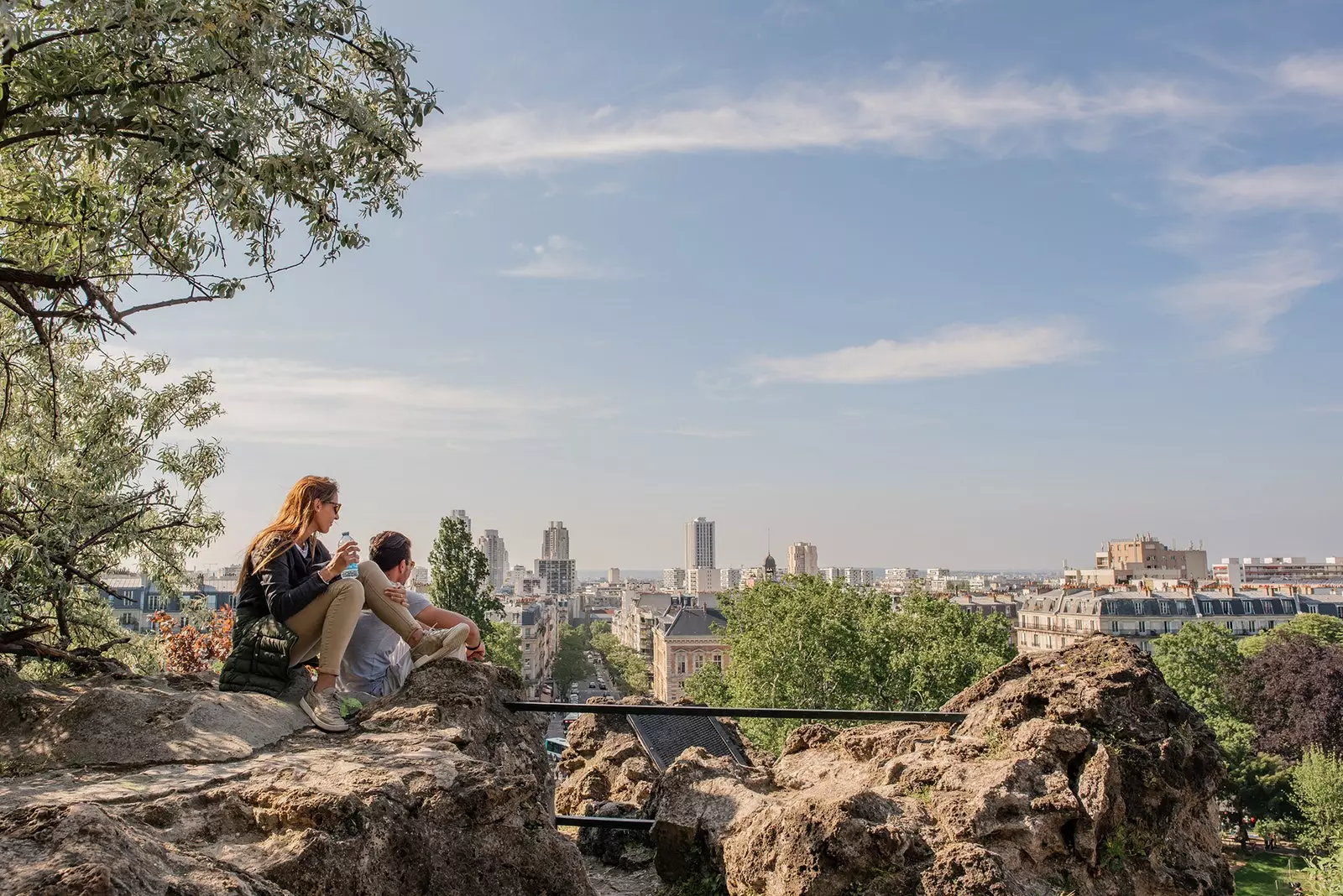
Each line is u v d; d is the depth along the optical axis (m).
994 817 5.58
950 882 5.16
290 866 3.71
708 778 7.04
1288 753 54.53
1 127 6.66
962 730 6.80
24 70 6.66
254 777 4.39
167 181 7.58
